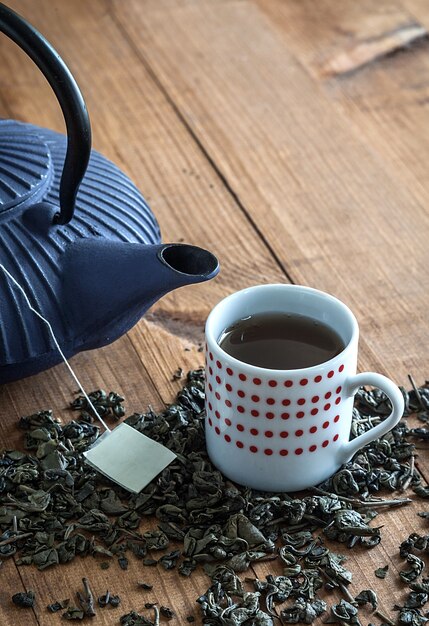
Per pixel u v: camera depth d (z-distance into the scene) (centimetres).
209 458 64
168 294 75
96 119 89
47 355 65
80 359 71
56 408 68
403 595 59
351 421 65
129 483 63
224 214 81
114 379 70
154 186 83
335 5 101
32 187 65
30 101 90
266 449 61
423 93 92
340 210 82
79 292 65
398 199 83
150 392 69
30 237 64
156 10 101
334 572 60
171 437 66
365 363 71
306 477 63
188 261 64
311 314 64
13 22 61
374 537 61
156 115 90
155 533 62
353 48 97
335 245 79
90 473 64
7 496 63
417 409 68
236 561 60
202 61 95
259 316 64
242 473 63
